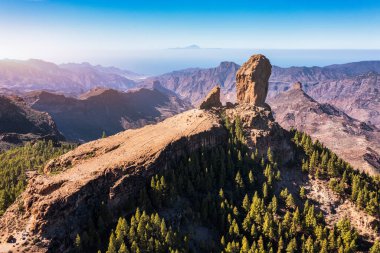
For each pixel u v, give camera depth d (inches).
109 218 4298.7
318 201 5743.1
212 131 5984.3
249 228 4940.9
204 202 4945.9
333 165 6171.3
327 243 4867.1
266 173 5846.5
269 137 6481.3
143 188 4722.0
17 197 4795.8
